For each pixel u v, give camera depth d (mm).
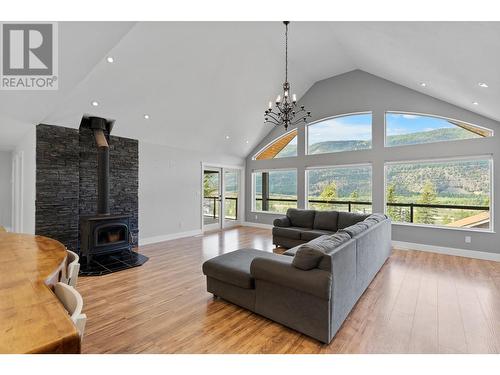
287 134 7031
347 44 4297
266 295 2244
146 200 5352
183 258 4262
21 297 961
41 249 1684
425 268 3703
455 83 3490
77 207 4277
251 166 7824
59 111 3809
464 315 2355
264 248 4973
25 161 4324
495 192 4160
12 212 5574
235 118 5934
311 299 1964
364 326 2176
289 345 1911
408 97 4965
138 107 4387
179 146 6020
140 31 3197
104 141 4273
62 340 708
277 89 5703
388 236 4125
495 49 2189
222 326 2174
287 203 7074
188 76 4211
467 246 4352
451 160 4527
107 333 2061
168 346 1894
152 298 2727
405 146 5004
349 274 2299
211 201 7113
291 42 4441
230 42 4004
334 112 5965
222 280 2545
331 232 4586
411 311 2436
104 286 3053
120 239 4262
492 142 4184
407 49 3168
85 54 2371
